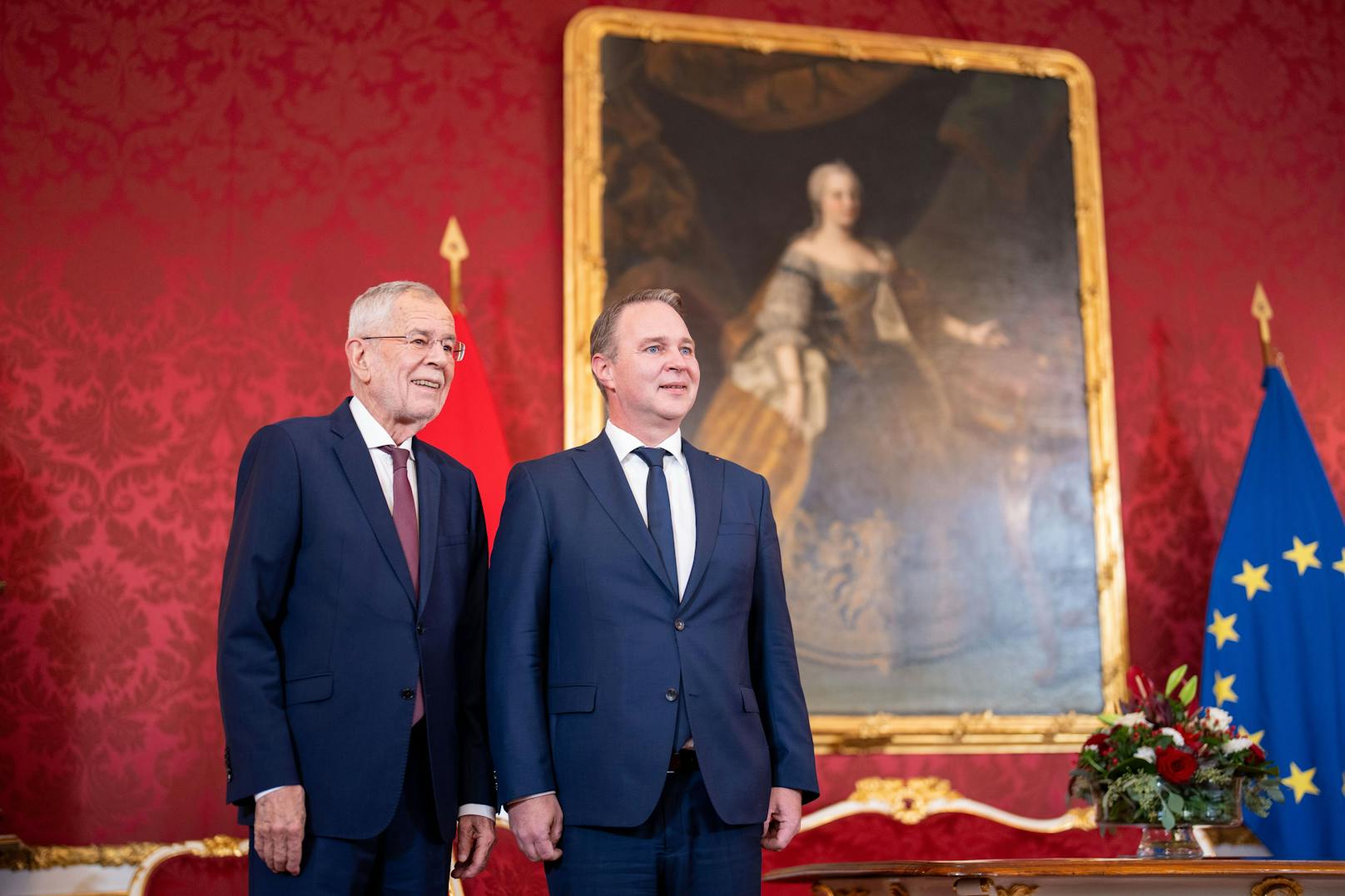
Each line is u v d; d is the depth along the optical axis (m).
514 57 4.78
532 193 4.70
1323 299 5.33
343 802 2.32
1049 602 4.76
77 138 4.38
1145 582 4.90
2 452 4.14
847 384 4.75
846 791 4.47
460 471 2.73
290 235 4.47
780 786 2.56
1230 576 4.73
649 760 2.38
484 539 2.73
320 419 2.59
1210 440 5.07
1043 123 5.11
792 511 4.62
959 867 3.07
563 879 2.39
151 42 4.49
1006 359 4.90
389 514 2.51
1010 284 4.96
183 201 4.42
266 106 4.54
